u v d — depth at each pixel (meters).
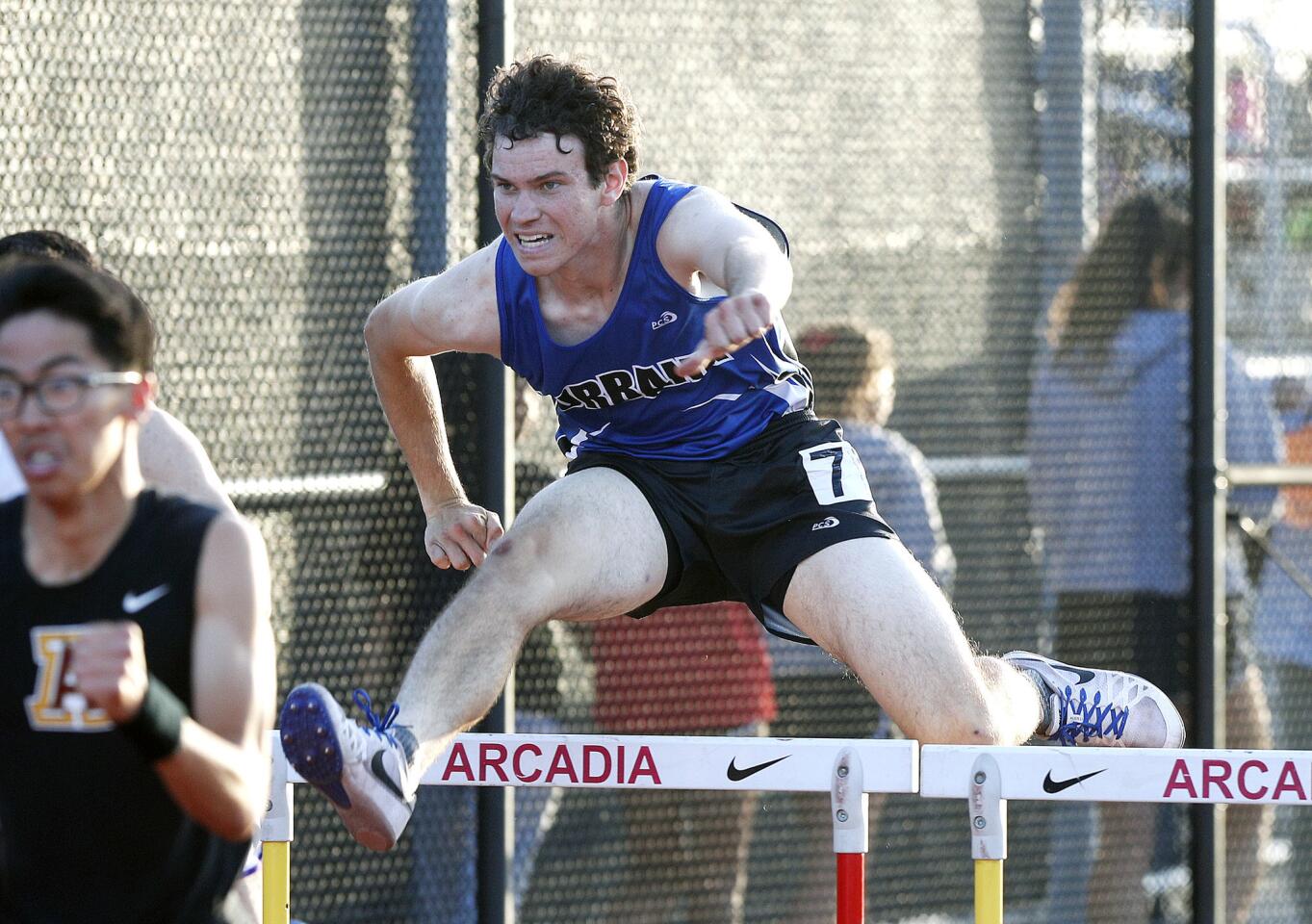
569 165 10.07
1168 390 16.19
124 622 6.85
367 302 14.02
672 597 11.48
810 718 15.29
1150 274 16.16
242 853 7.46
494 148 10.27
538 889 14.62
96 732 6.90
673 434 11.17
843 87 15.38
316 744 9.37
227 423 13.65
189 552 6.96
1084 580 16.02
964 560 15.70
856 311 15.44
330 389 13.95
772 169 15.17
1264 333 16.64
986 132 15.80
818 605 10.84
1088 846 15.95
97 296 6.69
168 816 7.04
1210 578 16.14
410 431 12.02
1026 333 15.91
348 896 14.02
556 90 10.08
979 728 10.58
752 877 15.18
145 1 13.40
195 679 6.88
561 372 10.94
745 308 8.82
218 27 13.58
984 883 9.57
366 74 13.96
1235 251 16.53
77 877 7.02
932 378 15.65
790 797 15.30
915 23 15.58
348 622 14.00
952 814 15.73
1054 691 11.89
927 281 15.63
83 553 6.98
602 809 14.80
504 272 10.89
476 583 10.49
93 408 6.65
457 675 10.21
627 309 10.60
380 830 9.73
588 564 10.71
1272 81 16.58
